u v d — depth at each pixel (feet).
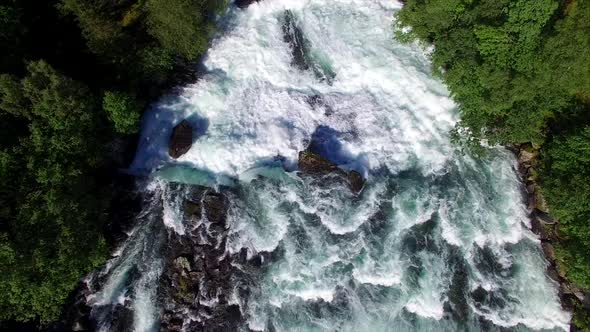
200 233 102.12
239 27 112.27
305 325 97.76
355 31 112.37
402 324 97.40
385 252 100.83
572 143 93.20
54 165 87.10
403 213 103.65
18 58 91.66
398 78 109.70
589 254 91.97
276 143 108.17
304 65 111.55
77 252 87.97
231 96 110.52
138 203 105.50
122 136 104.47
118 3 96.37
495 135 99.25
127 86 103.09
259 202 104.37
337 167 104.99
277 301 99.04
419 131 108.06
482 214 103.76
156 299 99.45
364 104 109.70
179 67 108.68
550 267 100.94
